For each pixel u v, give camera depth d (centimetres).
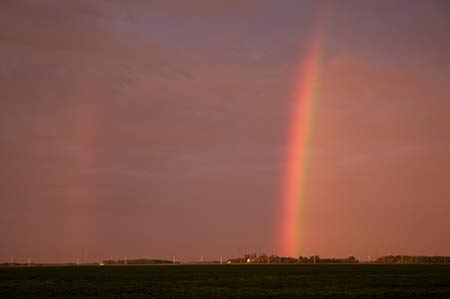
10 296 5456
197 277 9550
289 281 8112
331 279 8625
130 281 8269
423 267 15112
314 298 5212
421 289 6228
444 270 12394
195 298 5191
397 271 11881
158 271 12850
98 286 7019
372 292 5809
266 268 15125
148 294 5703
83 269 14975
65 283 7744
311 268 14850
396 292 5766
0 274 11038
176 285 7212
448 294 5512
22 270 14050
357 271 12081
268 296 5400
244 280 8462
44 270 14012
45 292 5978
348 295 5481
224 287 6800
